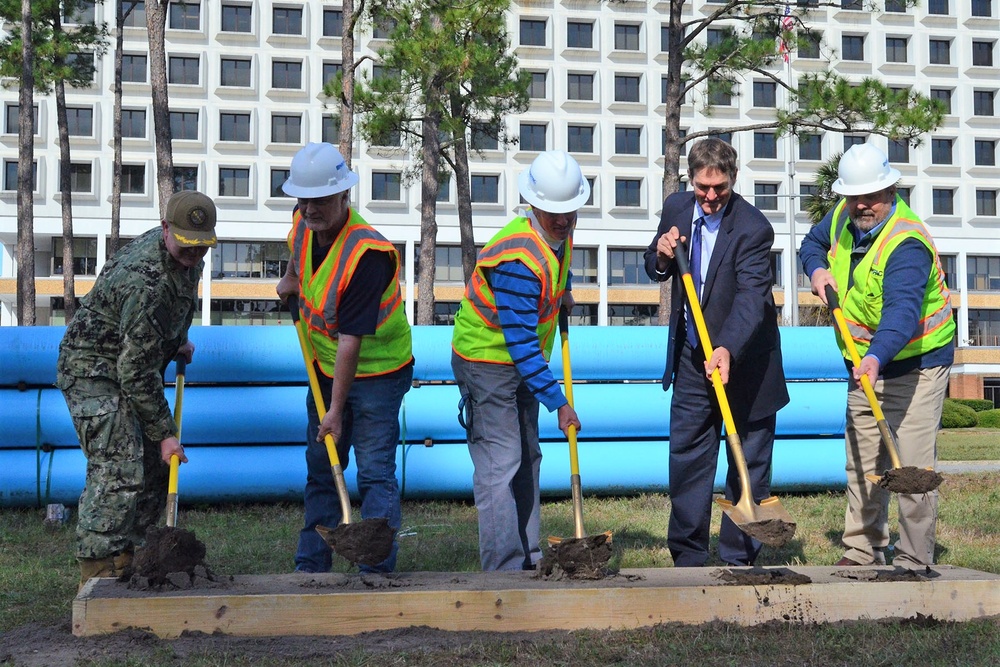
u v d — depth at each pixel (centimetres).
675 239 432
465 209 2178
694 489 453
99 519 394
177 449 393
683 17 3953
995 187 4200
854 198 443
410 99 1809
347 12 1683
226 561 520
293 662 312
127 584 364
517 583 368
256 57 3738
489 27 1662
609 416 756
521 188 404
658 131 3978
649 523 634
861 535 459
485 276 411
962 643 332
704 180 422
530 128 3928
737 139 4041
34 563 505
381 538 364
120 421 395
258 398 717
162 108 1578
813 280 466
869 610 367
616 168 3962
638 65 3972
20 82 2098
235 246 3844
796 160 4059
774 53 1616
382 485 413
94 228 3662
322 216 389
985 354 4147
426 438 745
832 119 1560
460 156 2180
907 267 426
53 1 2125
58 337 705
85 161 3650
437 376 753
